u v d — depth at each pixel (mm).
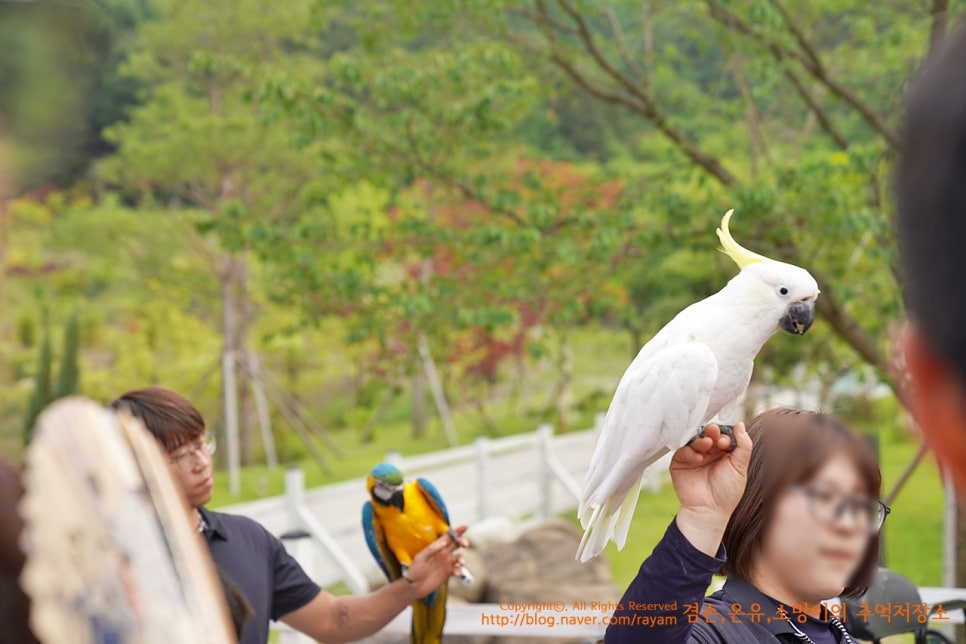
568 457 13156
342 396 22500
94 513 423
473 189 7203
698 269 10695
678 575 1453
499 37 7480
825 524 1600
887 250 5852
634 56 8148
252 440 17625
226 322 15641
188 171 14180
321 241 7152
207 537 2537
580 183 7816
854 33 7273
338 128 6977
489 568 6215
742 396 2129
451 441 18516
